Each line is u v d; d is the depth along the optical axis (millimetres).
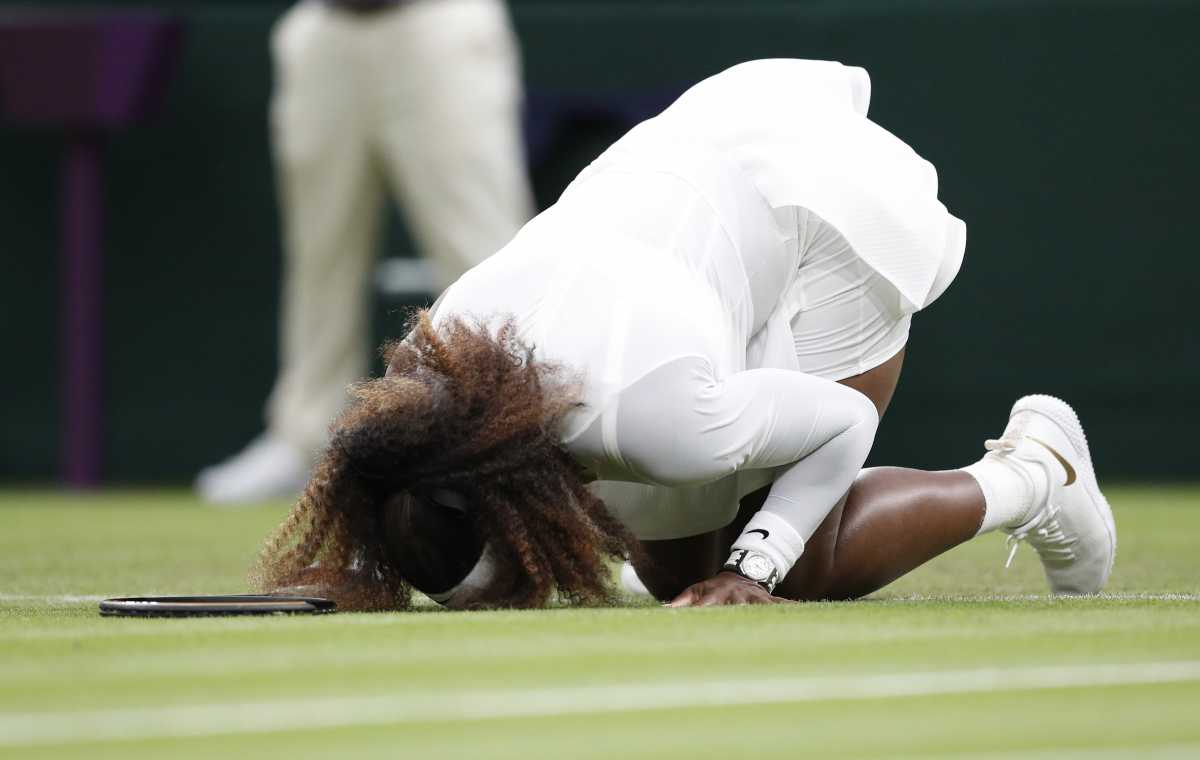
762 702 7090
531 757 6031
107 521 26703
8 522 26406
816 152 12203
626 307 10109
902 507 11922
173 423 38875
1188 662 8164
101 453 38594
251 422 38781
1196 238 36594
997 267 36906
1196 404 36688
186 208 38688
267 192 38594
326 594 10430
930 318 36969
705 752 6141
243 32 38438
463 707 6957
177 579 16078
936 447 37094
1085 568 13094
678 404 9922
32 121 36156
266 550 10711
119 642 8891
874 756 6094
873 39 36969
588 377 9938
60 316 38906
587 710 6902
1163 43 36469
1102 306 36781
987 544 21484
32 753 6078
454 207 32875
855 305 12383
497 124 33000
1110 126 36625
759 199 11883
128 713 6840
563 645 8633
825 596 11867
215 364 38812
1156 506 29500
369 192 33531
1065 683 7562
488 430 9773
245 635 9094
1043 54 36656
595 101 36812
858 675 7750
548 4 37875
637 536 11508
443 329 10250
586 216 10883
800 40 37250
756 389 10359
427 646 8594
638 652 8391
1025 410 12891
